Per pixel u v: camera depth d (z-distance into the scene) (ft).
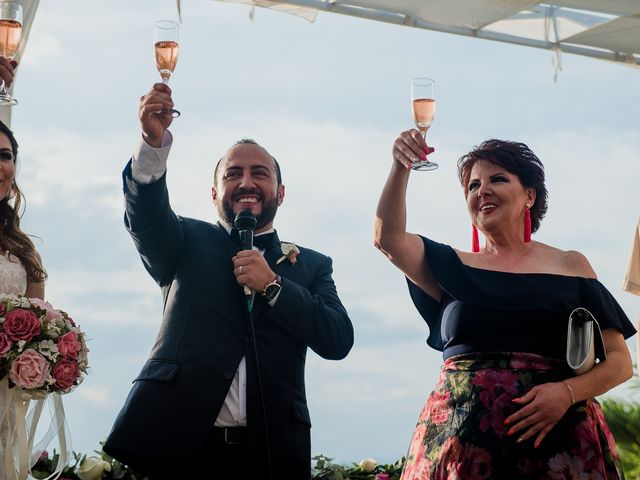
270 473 13.00
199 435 13.41
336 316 14.79
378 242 13.55
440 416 12.85
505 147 13.85
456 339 13.14
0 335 13.19
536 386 12.46
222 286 14.29
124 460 13.46
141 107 13.47
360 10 18.26
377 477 18.42
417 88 14.02
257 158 15.26
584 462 12.39
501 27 19.58
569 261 13.80
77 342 13.65
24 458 13.39
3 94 13.89
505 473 12.29
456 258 13.57
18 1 16.47
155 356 13.97
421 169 13.03
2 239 15.19
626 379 13.16
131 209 13.92
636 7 18.39
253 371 13.84
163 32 13.83
